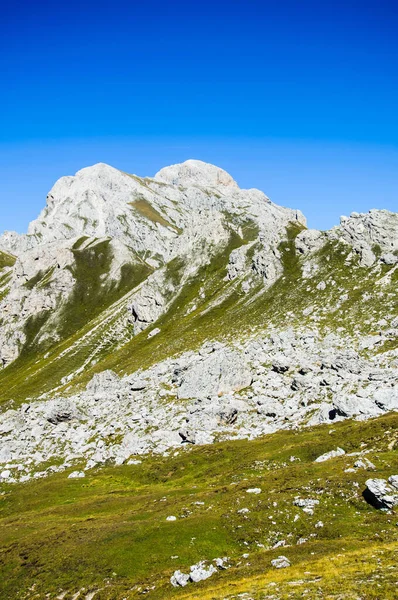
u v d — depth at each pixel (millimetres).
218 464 73188
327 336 121000
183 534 48250
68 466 89562
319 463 58875
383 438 61344
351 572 30469
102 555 48375
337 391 87375
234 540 45875
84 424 105938
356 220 176375
